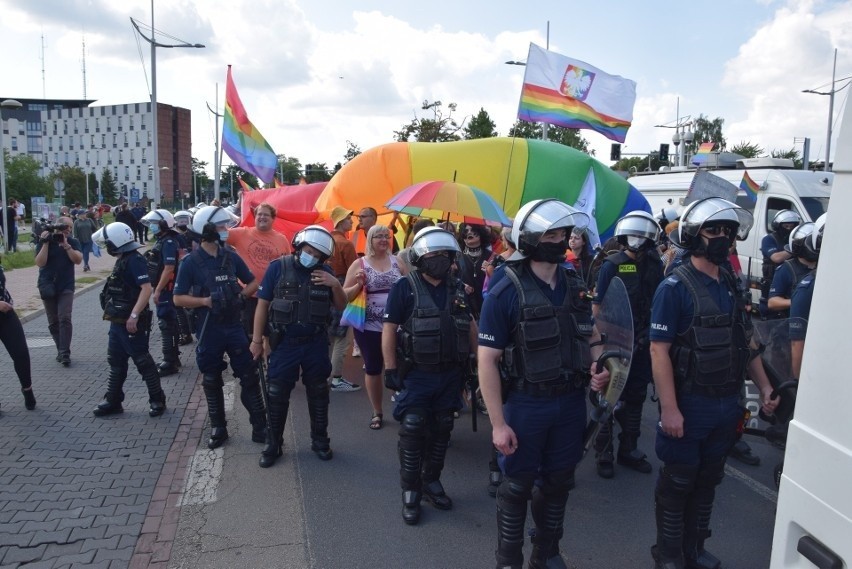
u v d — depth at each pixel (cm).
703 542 361
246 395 548
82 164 14275
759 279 1018
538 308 303
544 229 296
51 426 586
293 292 488
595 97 1099
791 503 192
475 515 430
